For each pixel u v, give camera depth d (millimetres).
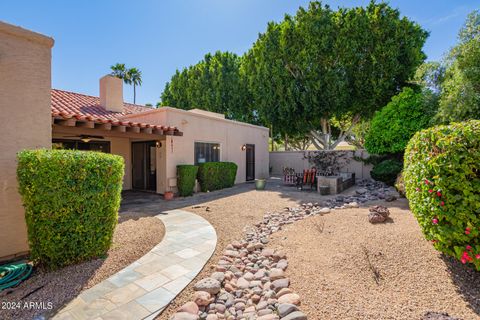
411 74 13758
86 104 10922
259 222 5773
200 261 3627
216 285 2859
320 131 19984
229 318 2436
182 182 9391
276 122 17359
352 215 5523
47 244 3166
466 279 2730
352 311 2389
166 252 3951
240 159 13992
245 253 4000
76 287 2859
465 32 7586
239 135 13922
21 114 3893
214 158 11961
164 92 26188
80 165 3301
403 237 3734
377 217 4750
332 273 3113
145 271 3285
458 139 2650
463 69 7430
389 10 13961
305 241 4258
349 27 14336
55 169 3123
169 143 9461
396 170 10367
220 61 21500
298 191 10812
